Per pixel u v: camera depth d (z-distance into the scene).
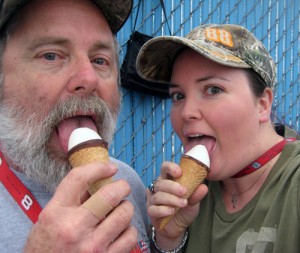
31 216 0.37
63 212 0.28
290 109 1.02
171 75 0.46
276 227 0.36
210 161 0.41
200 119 0.40
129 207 0.30
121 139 0.81
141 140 0.83
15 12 0.36
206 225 0.44
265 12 0.96
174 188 0.37
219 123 0.39
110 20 0.42
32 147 0.37
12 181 0.37
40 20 0.36
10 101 0.38
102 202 0.28
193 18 0.87
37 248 0.28
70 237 0.27
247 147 0.40
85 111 0.36
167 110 0.86
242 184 0.42
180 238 0.44
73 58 0.37
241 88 0.40
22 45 0.37
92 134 0.33
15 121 0.37
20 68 0.37
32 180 0.38
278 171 0.39
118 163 0.50
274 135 0.43
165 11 0.83
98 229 0.28
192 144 0.42
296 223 0.34
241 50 0.40
